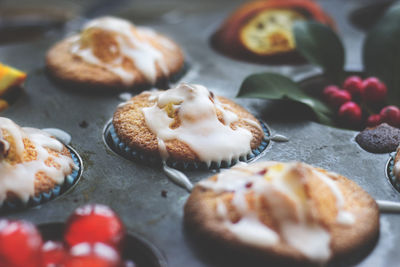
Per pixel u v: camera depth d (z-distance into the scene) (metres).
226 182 0.26
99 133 0.32
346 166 0.30
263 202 0.25
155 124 0.30
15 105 0.34
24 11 0.51
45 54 0.40
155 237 0.25
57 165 0.28
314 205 0.24
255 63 0.41
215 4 0.53
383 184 0.29
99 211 0.24
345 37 0.44
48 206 0.27
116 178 0.28
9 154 0.27
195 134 0.29
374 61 0.38
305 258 0.24
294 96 0.33
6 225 0.23
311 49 0.37
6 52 0.40
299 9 0.42
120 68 0.36
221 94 0.36
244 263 0.24
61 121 0.33
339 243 0.24
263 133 0.31
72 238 0.23
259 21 0.42
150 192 0.28
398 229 0.26
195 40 0.44
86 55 0.36
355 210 0.26
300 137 0.32
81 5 0.53
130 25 0.38
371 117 0.34
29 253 0.22
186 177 0.28
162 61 0.37
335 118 0.34
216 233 0.24
